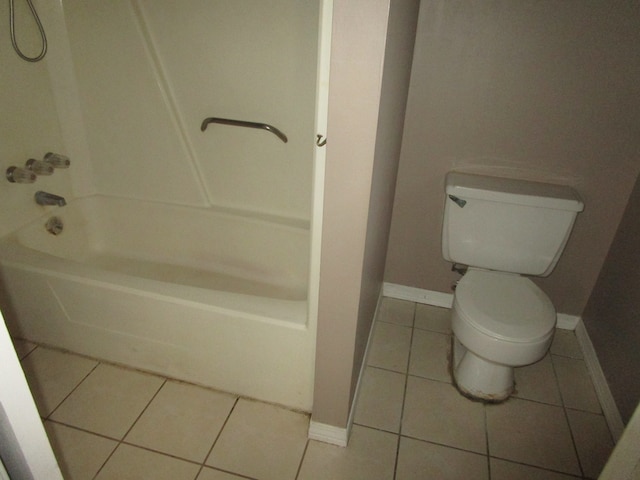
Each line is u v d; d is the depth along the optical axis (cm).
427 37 161
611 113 158
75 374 173
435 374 182
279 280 218
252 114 193
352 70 89
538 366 187
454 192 169
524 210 166
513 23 152
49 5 190
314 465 144
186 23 180
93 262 229
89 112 212
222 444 150
